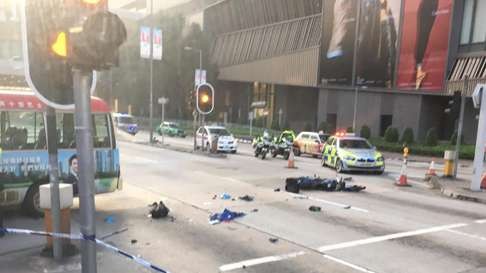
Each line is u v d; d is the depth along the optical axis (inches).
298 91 2235.5
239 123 2539.4
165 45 2452.0
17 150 337.7
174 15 2546.8
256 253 273.6
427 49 1397.6
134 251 273.3
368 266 253.4
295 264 255.0
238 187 517.3
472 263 262.7
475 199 472.4
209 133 1119.0
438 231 335.6
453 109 652.1
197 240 298.8
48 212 256.1
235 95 2630.4
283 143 952.9
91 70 165.5
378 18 1558.8
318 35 1871.3
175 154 950.4
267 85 2396.7
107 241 292.4
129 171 646.5
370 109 1633.9
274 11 2127.2
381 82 1556.3
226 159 879.7
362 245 294.2
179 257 264.1
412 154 1294.3
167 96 2509.8
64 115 357.1
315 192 494.6
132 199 432.8
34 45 195.3
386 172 753.0
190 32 2491.4
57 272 232.4
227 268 246.7
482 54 1264.8
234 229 328.2
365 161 689.0
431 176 619.5
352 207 416.2
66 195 254.7
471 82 1269.7
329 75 1775.3
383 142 1432.1
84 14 162.4
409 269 250.1
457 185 559.8
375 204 435.2
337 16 1727.4
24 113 342.0
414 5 1434.5
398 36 1488.7
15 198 337.1
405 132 1406.3
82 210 169.5
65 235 248.5
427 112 1457.9
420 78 1422.2
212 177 598.9
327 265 254.2
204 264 252.7
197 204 413.4
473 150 1158.3
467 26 1315.2
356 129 1673.2
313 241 301.0
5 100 335.3
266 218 363.3
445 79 1347.2
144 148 1117.7
